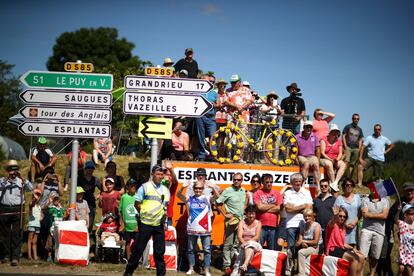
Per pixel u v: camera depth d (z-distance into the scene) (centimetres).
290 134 1764
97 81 1554
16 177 1540
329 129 1998
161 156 1836
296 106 1912
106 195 1653
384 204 1534
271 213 1576
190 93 1568
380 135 2205
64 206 1898
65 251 1509
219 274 1539
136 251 1323
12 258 1496
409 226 1491
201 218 1502
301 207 1541
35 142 3791
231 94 1783
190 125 1872
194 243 1507
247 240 1481
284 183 1736
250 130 1773
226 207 1575
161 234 1339
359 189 2172
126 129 2847
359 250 1552
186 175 1675
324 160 1830
